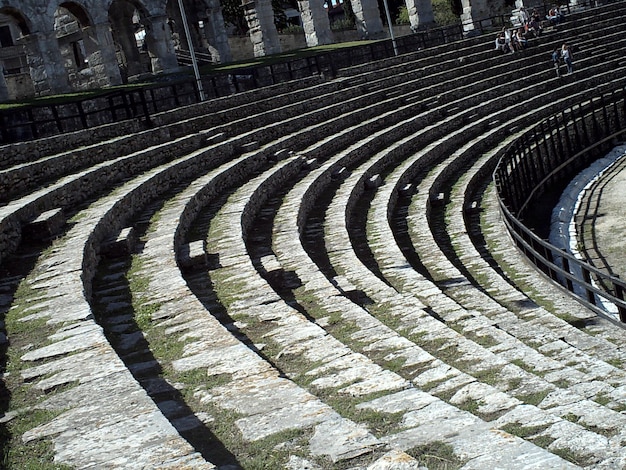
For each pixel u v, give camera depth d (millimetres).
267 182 22188
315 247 17469
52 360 8344
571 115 33875
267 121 30094
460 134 33062
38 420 6961
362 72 40750
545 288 16312
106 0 38250
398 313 11914
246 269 13289
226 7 62531
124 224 16750
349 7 70875
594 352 11727
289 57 44250
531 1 60188
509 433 6480
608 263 20312
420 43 47719
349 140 30281
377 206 22297
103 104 30250
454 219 22516
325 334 9664
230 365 8289
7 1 34062
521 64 44250
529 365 9891
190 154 23781
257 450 6344
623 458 6137
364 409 7238
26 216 14594
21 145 20141
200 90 31562
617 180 29453
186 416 7219
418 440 6410
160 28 40906
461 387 7949
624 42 47562
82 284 10945
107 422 6691
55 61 35656
